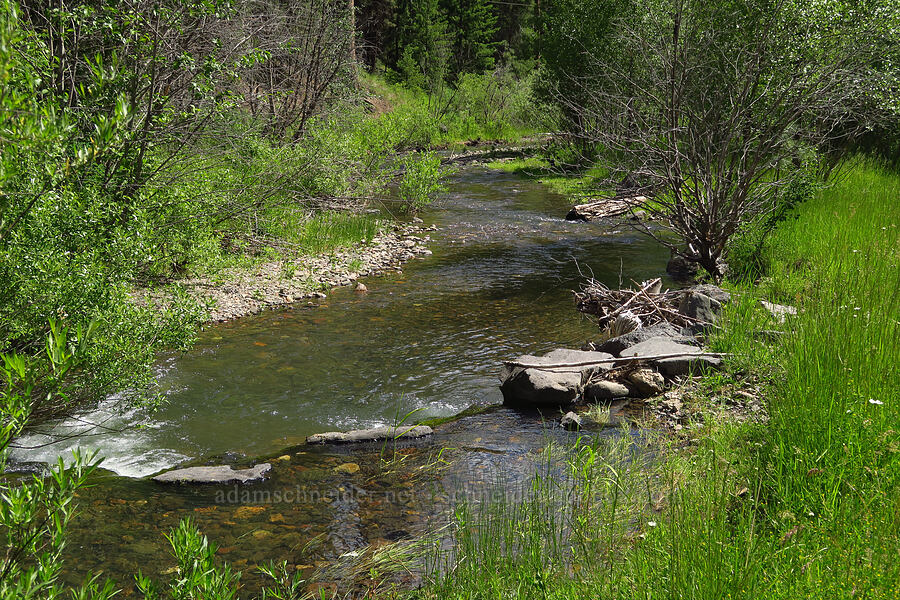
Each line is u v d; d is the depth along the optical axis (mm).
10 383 2324
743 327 7512
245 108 15094
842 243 9516
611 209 17375
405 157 18984
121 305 5574
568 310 9977
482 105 44375
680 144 10727
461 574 3850
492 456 5785
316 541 4586
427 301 10484
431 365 7996
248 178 11656
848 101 11094
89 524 4816
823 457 3793
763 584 2941
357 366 7965
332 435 6207
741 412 6031
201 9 8406
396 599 3873
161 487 5375
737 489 4098
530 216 17594
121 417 6633
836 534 3148
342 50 17875
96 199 6184
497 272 12156
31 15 8344
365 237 14406
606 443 5758
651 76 10906
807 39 10258
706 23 11820
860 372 4605
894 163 15969
